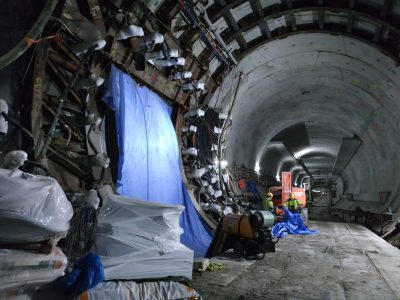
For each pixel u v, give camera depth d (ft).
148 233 13.09
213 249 29.43
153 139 28.07
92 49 18.71
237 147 65.05
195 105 37.01
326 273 21.95
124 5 23.06
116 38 22.53
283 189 61.87
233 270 22.62
